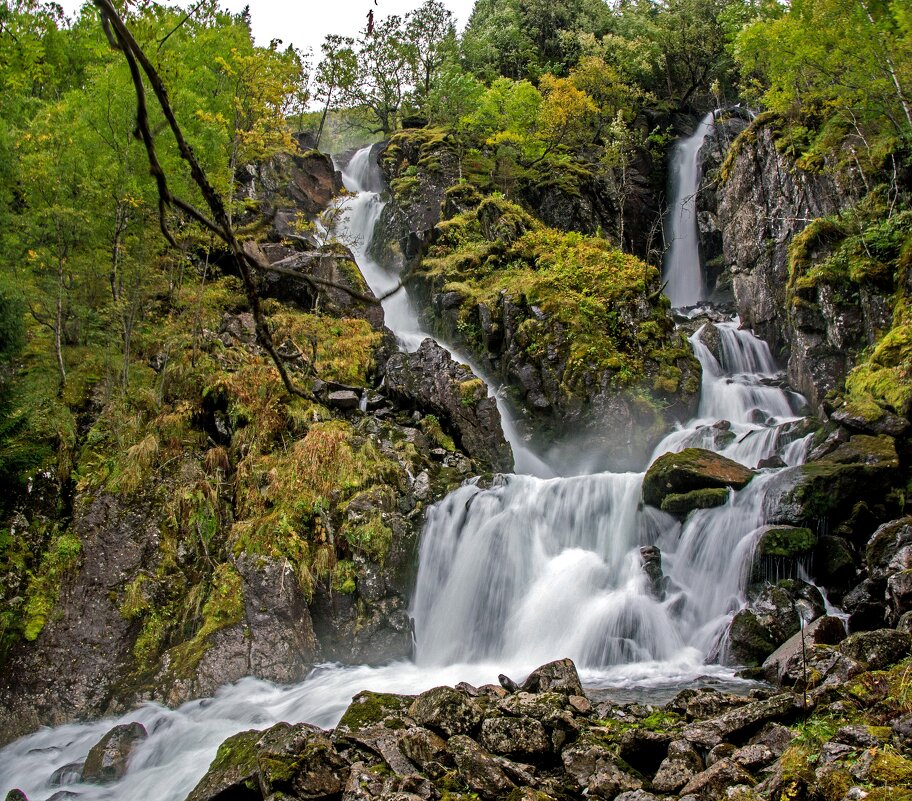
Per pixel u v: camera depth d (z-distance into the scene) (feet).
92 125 51.57
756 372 72.59
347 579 42.24
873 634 27.53
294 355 58.23
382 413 56.80
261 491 45.39
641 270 70.59
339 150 141.18
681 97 130.72
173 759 30.81
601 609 39.75
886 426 44.73
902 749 20.29
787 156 75.00
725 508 42.29
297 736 25.54
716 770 21.03
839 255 60.13
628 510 45.01
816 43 65.05
